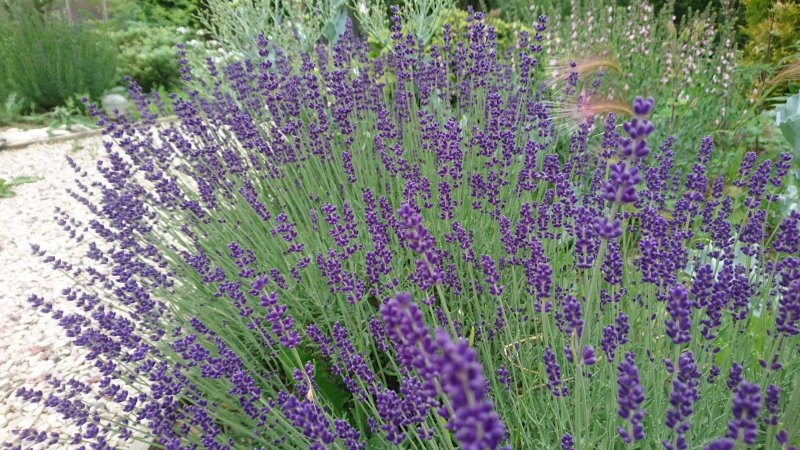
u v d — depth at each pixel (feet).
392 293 7.43
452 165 9.43
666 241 6.77
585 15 18.58
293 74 12.87
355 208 9.91
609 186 3.68
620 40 17.83
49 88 29.81
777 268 6.69
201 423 5.95
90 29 32.94
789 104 11.14
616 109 10.34
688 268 8.42
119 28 38.24
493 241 8.57
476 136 9.61
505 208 9.52
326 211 6.89
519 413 6.06
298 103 10.50
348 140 10.22
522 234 6.89
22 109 29.84
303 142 10.71
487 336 7.22
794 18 18.20
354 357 5.88
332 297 8.54
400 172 9.62
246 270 7.18
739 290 5.75
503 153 9.21
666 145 10.14
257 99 12.22
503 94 13.04
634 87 15.78
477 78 10.98
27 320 13.28
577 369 4.45
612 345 5.02
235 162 10.43
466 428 2.10
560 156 13.48
